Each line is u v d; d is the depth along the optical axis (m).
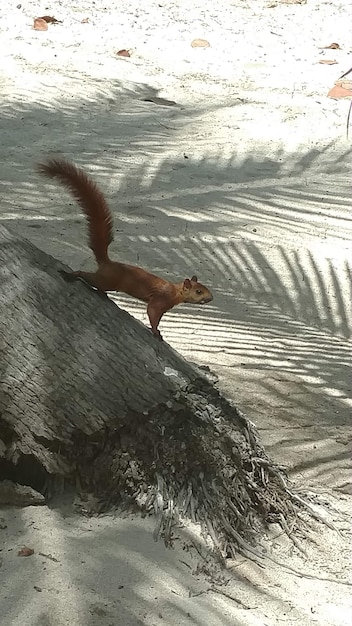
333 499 4.05
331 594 3.43
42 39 13.14
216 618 3.18
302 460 4.32
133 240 7.41
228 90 12.13
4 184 8.51
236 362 5.35
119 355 3.62
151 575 3.33
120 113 11.03
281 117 11.23
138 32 13.96
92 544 3.44
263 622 3.21
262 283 6.78
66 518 3.56
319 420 4.77
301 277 6.96
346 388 5.18
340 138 10.70
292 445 4.46
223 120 11.06
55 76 11.91
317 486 4.14
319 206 8.69
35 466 3.62
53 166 3.72
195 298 3.77
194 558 3.45
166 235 7.61
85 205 3.73
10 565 3.33
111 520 3.56
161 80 12.28
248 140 10.44
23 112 10.64
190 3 15.83
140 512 3.57
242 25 14.82
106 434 3.58
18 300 3.60
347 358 5.61
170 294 3.76
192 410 3.65
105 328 3.66
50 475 3.64
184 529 3.52
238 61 13.23
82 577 3.29
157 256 7.11
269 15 15.54
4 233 3.77
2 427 3.58
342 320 6.26
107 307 3.74
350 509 4.00
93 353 3.59
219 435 3.67
